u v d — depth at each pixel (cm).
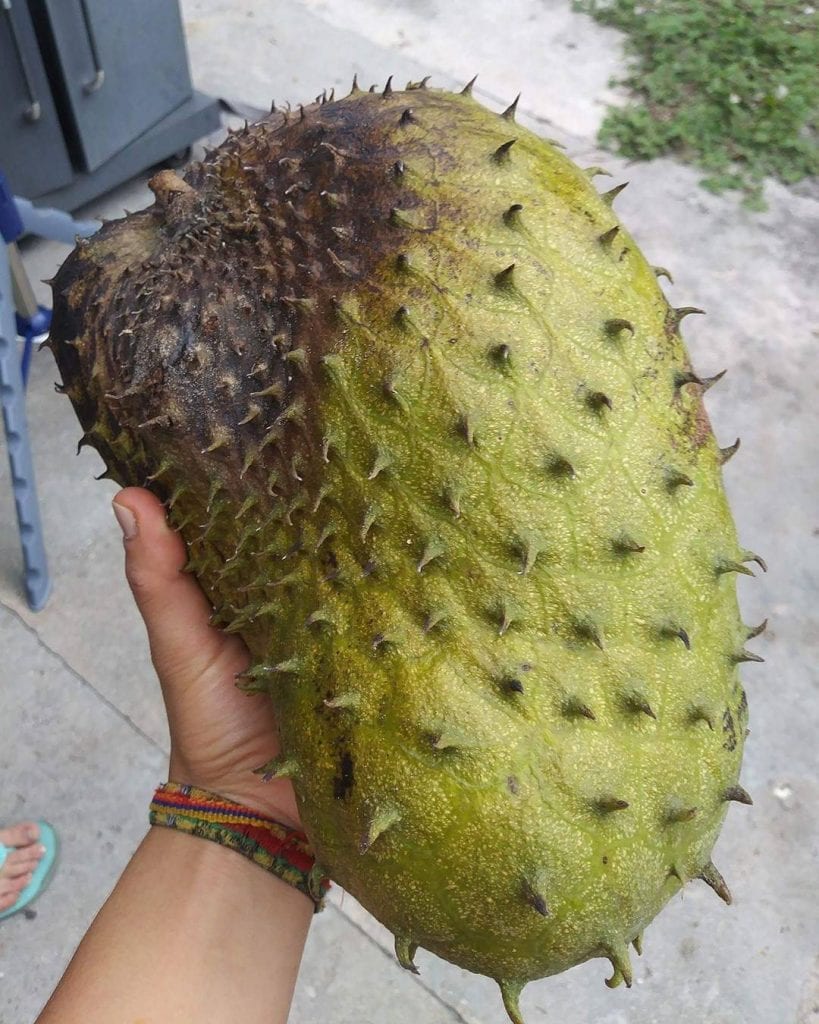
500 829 26
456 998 54
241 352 29
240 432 29
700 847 28
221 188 31
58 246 84
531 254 27
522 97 98
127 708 64
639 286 29
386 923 29
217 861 36
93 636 67
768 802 61
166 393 29
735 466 75
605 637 27
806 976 55
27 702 64
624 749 26
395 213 27
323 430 27
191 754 38
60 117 79
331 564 28
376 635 27
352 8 106
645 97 98
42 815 60
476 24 105
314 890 33
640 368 28
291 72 99
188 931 34
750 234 89
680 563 27
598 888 26
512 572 27
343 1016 54
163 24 82
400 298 27
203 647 37
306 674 28
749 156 94
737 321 83
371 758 27
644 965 55
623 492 27
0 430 74
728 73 98
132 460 32
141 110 85
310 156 29
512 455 26
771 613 68
